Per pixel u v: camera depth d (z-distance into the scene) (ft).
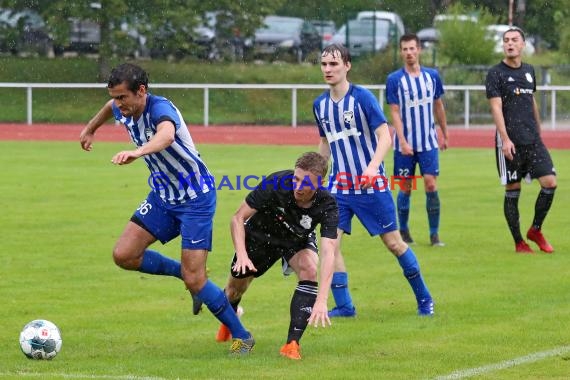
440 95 78.54
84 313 53.62
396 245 53.78
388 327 50.72
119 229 81.30
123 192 103.76
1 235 78.18
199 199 45.03
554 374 41.47
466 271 65.77
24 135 172.14
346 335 49.06
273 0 234.79
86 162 132.57
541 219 72.69
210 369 42.16
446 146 79.36
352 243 77.10
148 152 41.06
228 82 223.30
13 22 233.96
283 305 56.13
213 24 234.99
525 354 44.80
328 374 41.45
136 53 230.07
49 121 201.57
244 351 45.37
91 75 223.71
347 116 53.52
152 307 55.42
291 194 43.98
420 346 46.57
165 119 42.50
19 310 54.03
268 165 129.70
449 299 57.26
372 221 53.88
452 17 225.35
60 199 98.43
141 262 46.91
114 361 43.55
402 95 77.15
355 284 62.23
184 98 214.07
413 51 77.56
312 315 42.32
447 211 93.45
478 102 190.70
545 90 186.80
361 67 218.38
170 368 42.24
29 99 186.19
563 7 259.60
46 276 63.36
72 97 214.07
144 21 226.38
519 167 72.28
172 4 226.79
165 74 223.71
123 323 51.55
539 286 60.54
